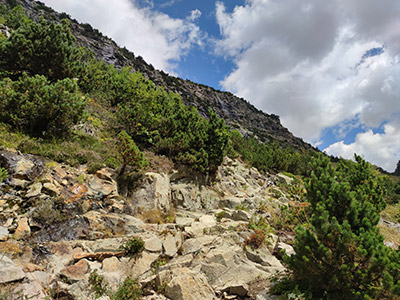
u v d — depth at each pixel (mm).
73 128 12898
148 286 5668
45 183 8008
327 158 7930
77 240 6500
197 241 7707
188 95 83562
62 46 17188
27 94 10742
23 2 59469
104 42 72938
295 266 4797
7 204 6699
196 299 5105
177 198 12500
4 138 9109
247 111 113688
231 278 6176
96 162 10859
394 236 12055
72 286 4629
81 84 19797
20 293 3932
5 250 4898
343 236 4348
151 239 7180
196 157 15242
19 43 15875
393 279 3943
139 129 16609
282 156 29031
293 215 9656
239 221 10109
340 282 4305
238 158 25562
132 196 10422
